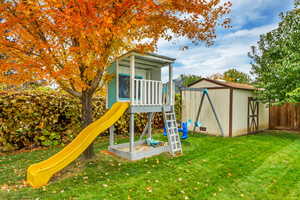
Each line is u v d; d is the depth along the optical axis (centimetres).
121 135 805
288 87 775
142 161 458
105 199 273
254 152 548
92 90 440
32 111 554
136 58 518
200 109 880
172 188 312
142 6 299
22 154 504
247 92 920
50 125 598
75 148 379
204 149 583
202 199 279
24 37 314
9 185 316
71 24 285
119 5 288
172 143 529
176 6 343
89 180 340
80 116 671
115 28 312
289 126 1020
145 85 508
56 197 277
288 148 597
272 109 1081
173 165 430
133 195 286
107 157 484
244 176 369
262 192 305
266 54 922
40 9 280
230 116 826
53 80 370
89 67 359
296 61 719
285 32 851
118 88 545
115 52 423
